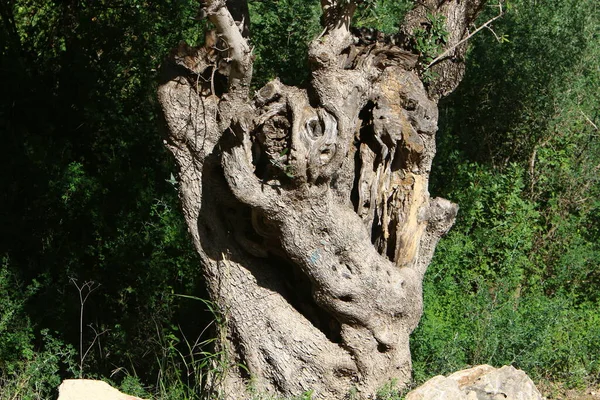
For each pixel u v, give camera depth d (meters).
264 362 7.54
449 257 10.89
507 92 12.85
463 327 9.80
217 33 6.98
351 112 6.77
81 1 11.04
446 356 8.92
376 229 7.85
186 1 10.95
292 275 7.71
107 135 10.77
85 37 10.84
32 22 11.41
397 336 7.55
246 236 7.53
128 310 9.77
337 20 7.21
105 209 10.02
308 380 7.47
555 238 12.08
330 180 7.00
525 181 12.70
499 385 6.60
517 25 12.84
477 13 8.23
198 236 7.60
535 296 10.92
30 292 9.16
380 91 7.50
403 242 7.71
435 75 8.05
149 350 9.23
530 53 12.84
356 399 7.55
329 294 7.23
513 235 11.48
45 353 8.64
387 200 7.72
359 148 7.68
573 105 13.06
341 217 7.14
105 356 9.29
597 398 9.55
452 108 12.85
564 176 12.58
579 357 10.05
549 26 12.91
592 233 12.41
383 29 11.16
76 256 9.77
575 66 13.09
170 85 7.37
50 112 10.72
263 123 6.71
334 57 6.72
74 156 10.76
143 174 10.39
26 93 10.55
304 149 6.66
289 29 10.54
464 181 11.99
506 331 9.64
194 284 9.80
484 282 10.95
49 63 10.86
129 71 11.05
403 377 7.65
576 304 11.38
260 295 7.52
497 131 13.06
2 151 9.98
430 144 7.68
